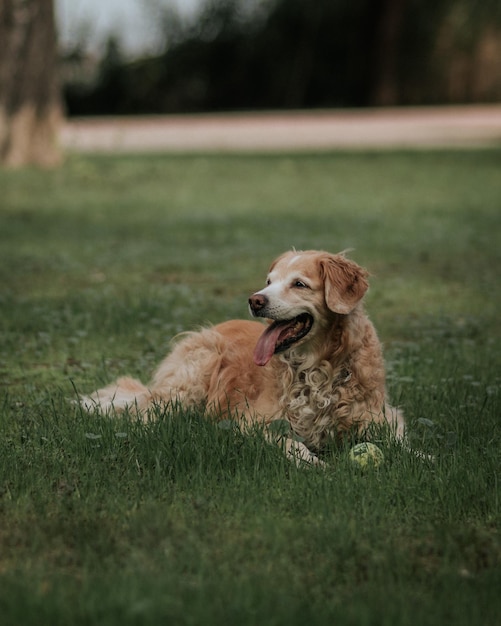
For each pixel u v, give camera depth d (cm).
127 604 346
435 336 852
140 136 3853
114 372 731
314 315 555
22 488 464
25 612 339
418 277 1151
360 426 558
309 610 347
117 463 502
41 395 653
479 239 1438
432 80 5134
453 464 493
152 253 1309
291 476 482
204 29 5303
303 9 5200
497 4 4922
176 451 505
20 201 1888
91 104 5300
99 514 440
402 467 493
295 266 564
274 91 5438
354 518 436
